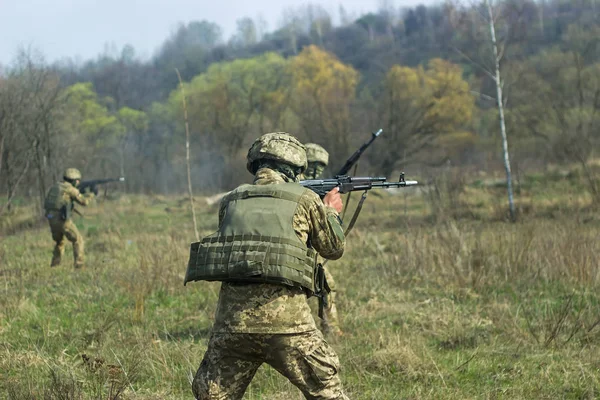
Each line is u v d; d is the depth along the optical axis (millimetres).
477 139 49531
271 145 3807
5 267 10984
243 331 3395
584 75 43250
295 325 3424
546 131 40469
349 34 123438
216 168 48312
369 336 6316
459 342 6172
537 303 7531
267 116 53031
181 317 7383
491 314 7090
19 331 6836
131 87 91500
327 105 45656
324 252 3742
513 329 6449
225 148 51344
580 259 8789
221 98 52344
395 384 5176
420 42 96500
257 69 55062
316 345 3473
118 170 48656
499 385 5109
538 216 16781
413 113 46219
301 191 3637
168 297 8258
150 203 29328
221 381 3459
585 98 42406
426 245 10055
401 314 7207
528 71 42781
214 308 7625
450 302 7711
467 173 28109
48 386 4867
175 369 5406
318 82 49438
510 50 40062
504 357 5750
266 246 3414
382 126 45812
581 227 11914
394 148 45219
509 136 43031
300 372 3443
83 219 20547
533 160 33812
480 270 8516
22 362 5621
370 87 70750
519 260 9172
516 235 10203
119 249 12930
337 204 4328
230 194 3715
